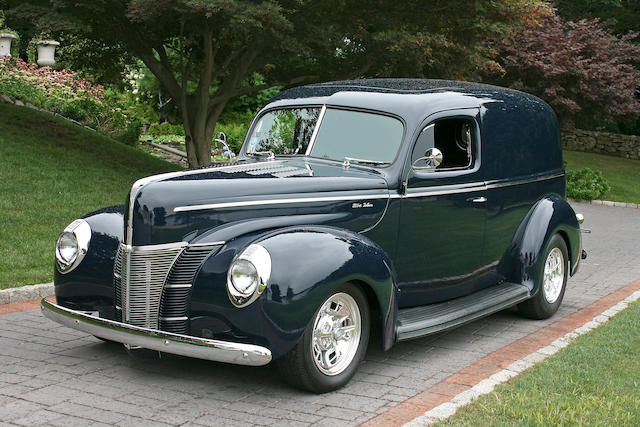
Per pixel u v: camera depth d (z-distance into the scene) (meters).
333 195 5.14
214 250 4.60
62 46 17.56
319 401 4.59
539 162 7.16
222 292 4.39
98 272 5.03
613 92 24.56
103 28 14.90
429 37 14.84
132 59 17.97
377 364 5.47
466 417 4.18
